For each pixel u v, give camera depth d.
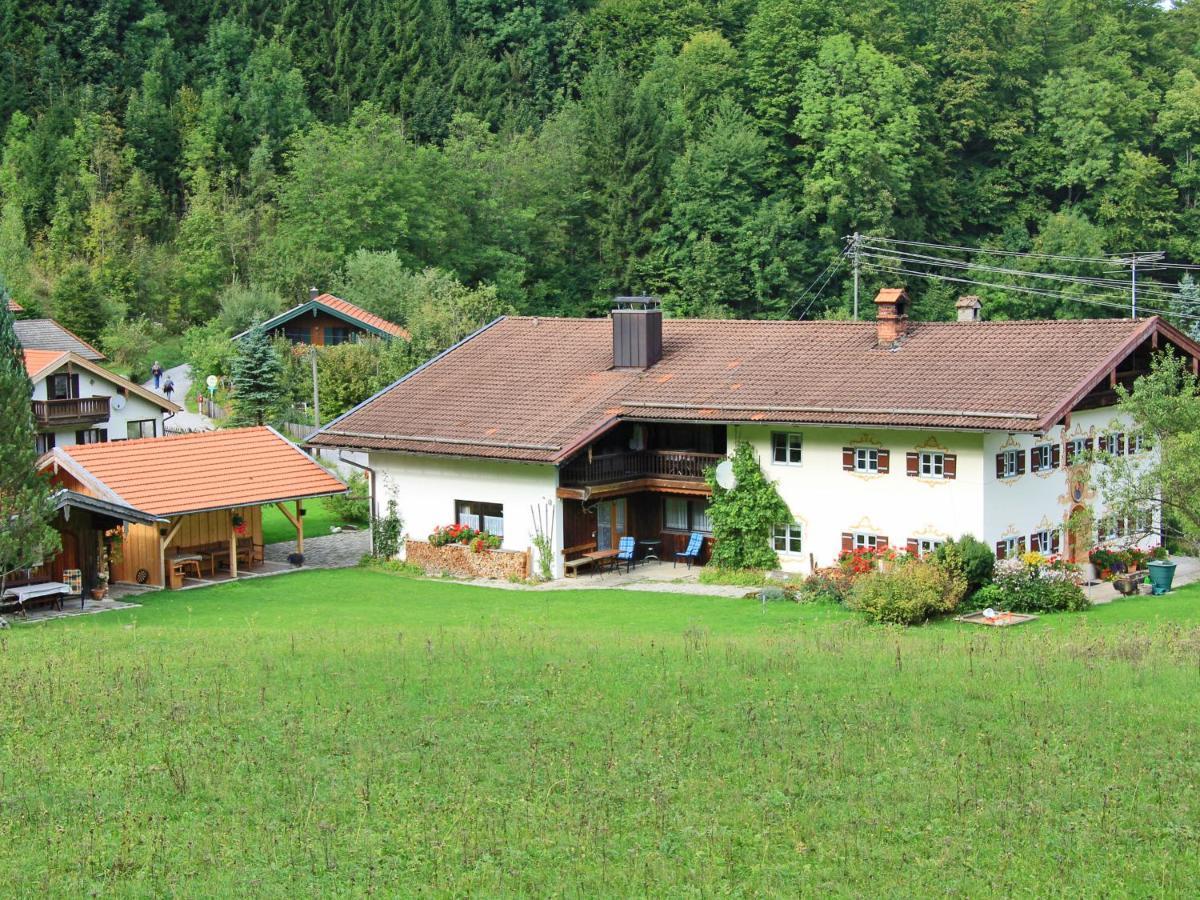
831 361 42.69
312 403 68.44
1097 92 102.56
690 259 96.94
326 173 95.75
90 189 96.50
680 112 106.00
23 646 29.73
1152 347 40.84
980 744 21.62
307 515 55.00
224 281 93.38
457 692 24.80
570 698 24.36
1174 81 109.94
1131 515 34.62
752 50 108.31
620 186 100.75
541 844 18.33
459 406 46.59
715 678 25.53
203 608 39.16
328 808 19.59
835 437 40.16
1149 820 18.78
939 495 38.34
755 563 42.00
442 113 115.94
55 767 21.23
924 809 19.23
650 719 23.12
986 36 106.19
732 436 42.06
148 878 17.59
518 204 103.38
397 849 18.31
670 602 38.59
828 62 97.69
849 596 36.22
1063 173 102.88
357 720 23.23
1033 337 40.50
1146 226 101.06
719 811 19.34
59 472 43.00
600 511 44.62
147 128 105.06
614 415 42.84
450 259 97.44
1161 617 34.28
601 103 102.69
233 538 44.00
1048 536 40.12
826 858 17.88
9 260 88.06
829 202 95.12
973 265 91.44
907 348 41.97
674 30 121.06
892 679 25.41
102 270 88.94
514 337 50.81
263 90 110.62
